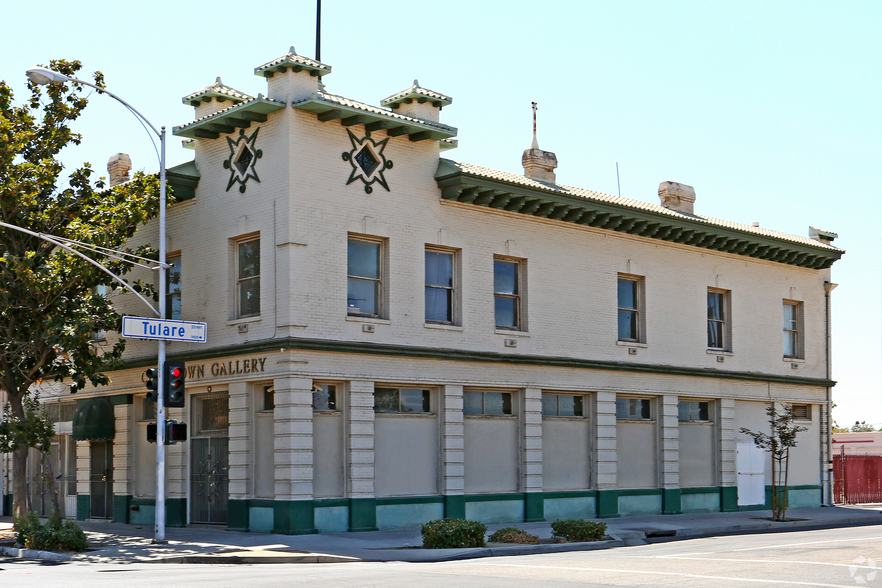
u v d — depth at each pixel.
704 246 33.44
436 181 26.97
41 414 28.47
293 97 24.59
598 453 29.78
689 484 32.78
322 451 24.41
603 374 30.14
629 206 30.28
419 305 26.17
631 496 30.61
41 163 24.88
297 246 24.14
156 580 15.28
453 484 26.33
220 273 26.03
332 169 24.98
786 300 36.97
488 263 27.73
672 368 31.81
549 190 28.34
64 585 14.66
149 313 27.95
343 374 24.55
